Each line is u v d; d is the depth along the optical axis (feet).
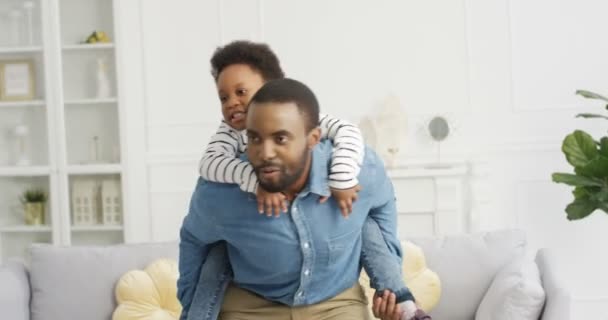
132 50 17.52
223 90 6.27
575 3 16.58
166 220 17.62
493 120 16.79
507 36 16.75
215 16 17.42
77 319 11.63
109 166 17.15
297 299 6.18
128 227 17.29
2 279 11.38
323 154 5.99
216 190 5.98
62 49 17.13
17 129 17.26
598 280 16.62
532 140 16.67
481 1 16.78
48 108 17.13
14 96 17.22
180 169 17.58
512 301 9.82
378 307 6.26
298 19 17.19
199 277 6.70
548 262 11.08
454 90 16.89
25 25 17.13
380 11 17.01
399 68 16.98
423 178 16.01
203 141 17.56
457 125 16.84
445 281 11.71
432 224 16.08
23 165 17.33
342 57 17.10
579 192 11.29
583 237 16.62
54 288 11.68
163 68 17.54
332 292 6.29
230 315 6.48
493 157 16.78
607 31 16.53
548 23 16.65
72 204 17.35
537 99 16.70
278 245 5.93
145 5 17.53
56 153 17.19
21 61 17.19
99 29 17.08
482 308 10.96
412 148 16.94
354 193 5.87
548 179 16.67
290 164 5.38
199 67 17.51
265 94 5.36
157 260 11.84
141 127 17.57
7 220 17.49
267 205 5.64
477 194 16.21
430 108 16.93
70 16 17.11
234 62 6.28
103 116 17.17
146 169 17.62
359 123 16.96
